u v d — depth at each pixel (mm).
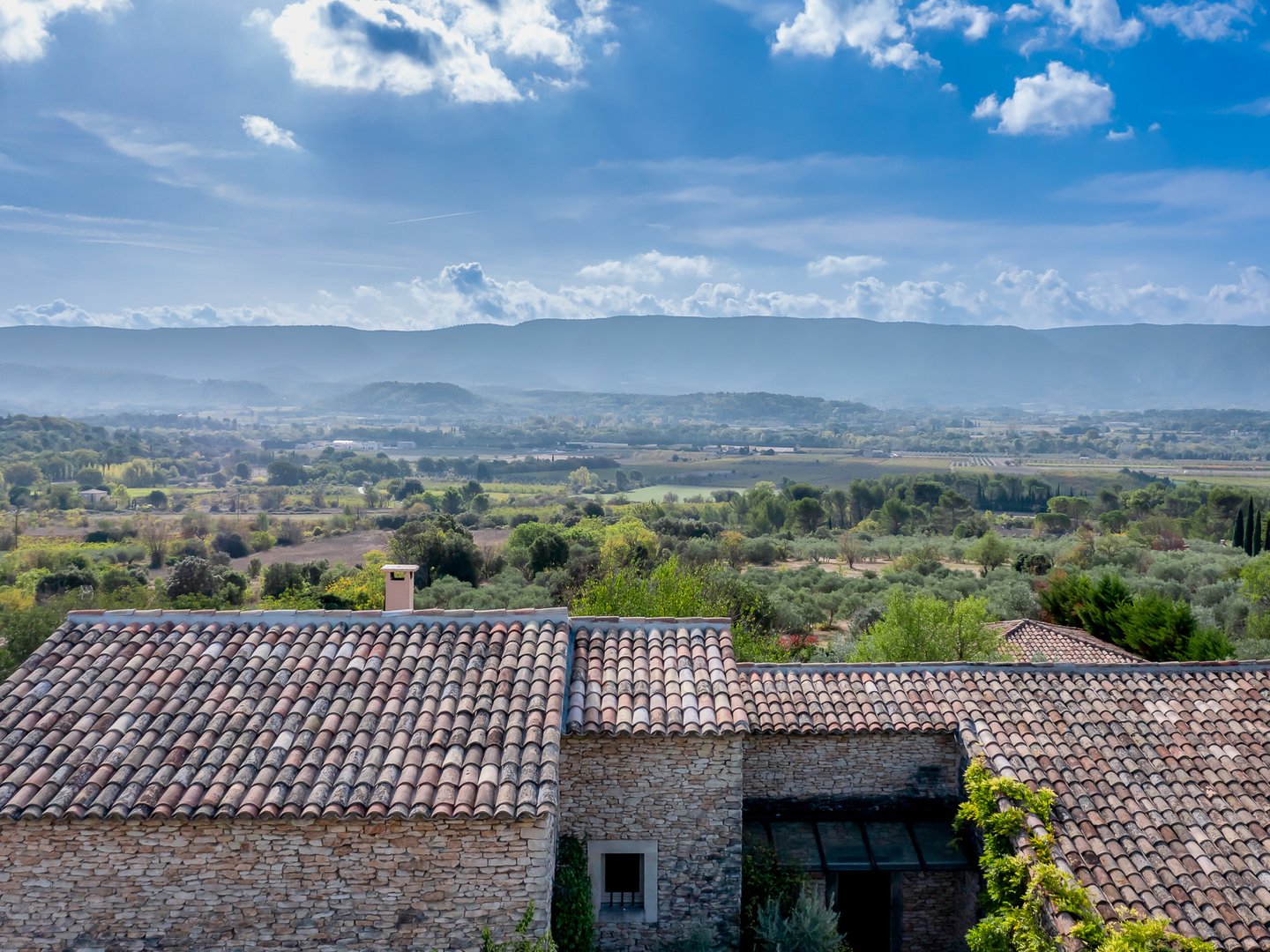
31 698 14469
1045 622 38000
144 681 14945
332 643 15914
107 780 12930
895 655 27875
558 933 14086
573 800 15617
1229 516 114250
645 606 29391
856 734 17453
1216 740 16938
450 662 15461
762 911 15586
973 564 89500
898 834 17141
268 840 12867
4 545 106812
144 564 95250
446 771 13141
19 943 12828
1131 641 34562
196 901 12883
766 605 47375
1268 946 13227
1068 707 17781
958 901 17250
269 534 118438
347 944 13000
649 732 15109
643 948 15711
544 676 15078
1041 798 15172
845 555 94500
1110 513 126812
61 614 34781
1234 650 33844
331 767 13195
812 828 17312
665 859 15688
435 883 13008
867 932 17609
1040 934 13617
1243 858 14562
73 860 12812
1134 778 16047
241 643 15914
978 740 16906
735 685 16125
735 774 15555
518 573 68812
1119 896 13891
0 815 12375
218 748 13469
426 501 172875
